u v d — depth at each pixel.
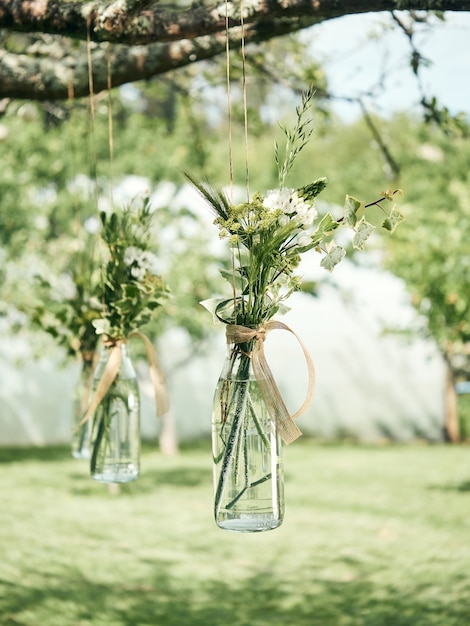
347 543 6.86
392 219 2.18
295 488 9.62
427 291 9.54
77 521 7.71
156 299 2.98
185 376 15.73
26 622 4.84
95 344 3.66
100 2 2.68
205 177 2.22
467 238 9.29
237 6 2.61
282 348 16.16
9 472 10.84
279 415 2.25
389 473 10.64
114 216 3.07
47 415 14.91
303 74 4.12
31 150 10.12
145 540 6.98
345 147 13.38
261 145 12.98
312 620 5.03
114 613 5.11
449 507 8.19
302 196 2.26
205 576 5.95
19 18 2.74
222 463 2.26
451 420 15.48
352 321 15.85
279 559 6.39
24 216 10.50
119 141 10.86
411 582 5.67
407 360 15.74
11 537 6.98
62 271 10.27
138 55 3.12
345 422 16.00
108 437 2.89
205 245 11.88
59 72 3.15
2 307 10.51
